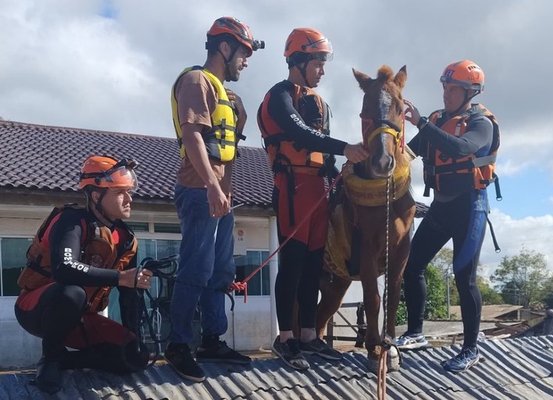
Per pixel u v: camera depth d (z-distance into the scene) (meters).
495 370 5.71
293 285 5.12
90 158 4.38
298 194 5.16
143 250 14.49
